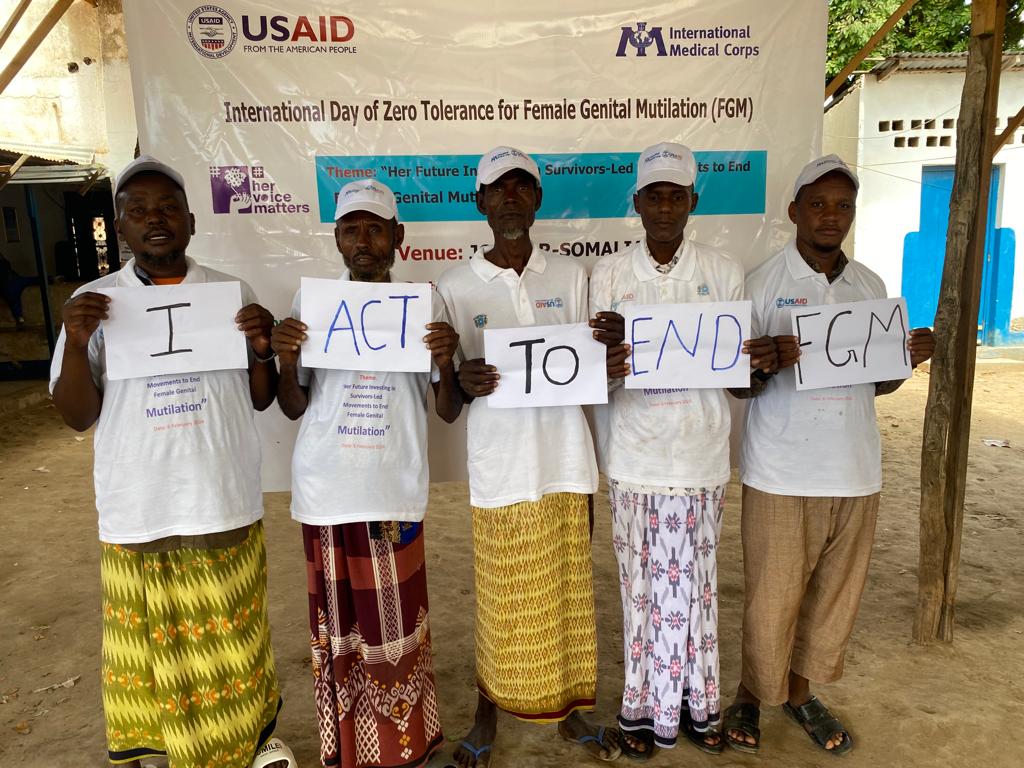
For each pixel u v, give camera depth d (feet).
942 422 9.47
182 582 6.56
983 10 9.00
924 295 31.76
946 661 9.46
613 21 9.48
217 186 9.38
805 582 7.66
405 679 7.09
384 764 7.16
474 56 9.42
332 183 9.51
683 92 9.73
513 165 6.79
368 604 6.88
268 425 9.85
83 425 6.48
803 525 7.47
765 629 7.65
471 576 12.30
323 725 7.18
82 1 27.45
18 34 27.71
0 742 8.14
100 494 6.40
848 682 9.03
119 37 27.84
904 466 18.03
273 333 6.54
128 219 6.26
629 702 7.73
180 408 6.37
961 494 9.56
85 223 34.04
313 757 7.91
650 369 6.92
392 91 9.40
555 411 7.29
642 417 7.20
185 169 9.30
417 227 9.73
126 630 6.61
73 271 34.09
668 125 9.78
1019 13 29.04
